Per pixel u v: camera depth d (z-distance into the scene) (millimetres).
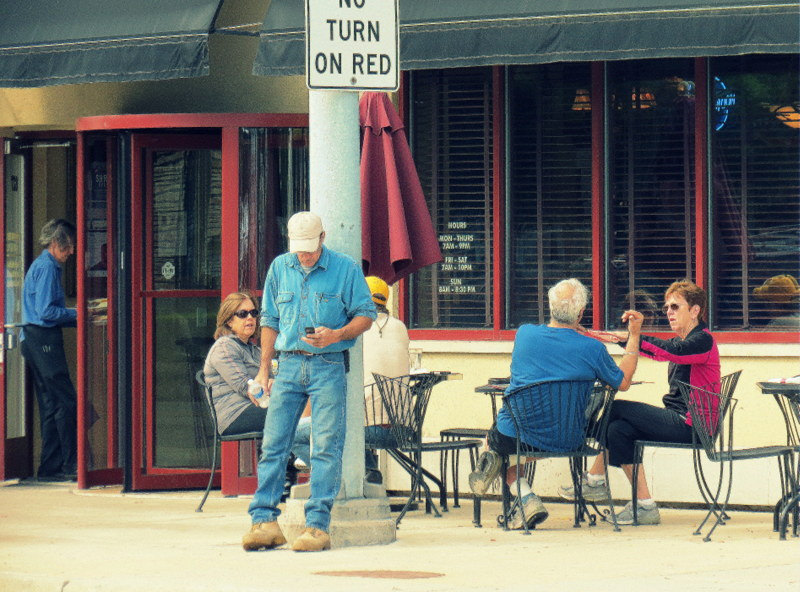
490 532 30938
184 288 38844
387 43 28266
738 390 35438
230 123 37562
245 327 35500
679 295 32125
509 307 37531
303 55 34500
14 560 27359
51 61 37562
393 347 33031
